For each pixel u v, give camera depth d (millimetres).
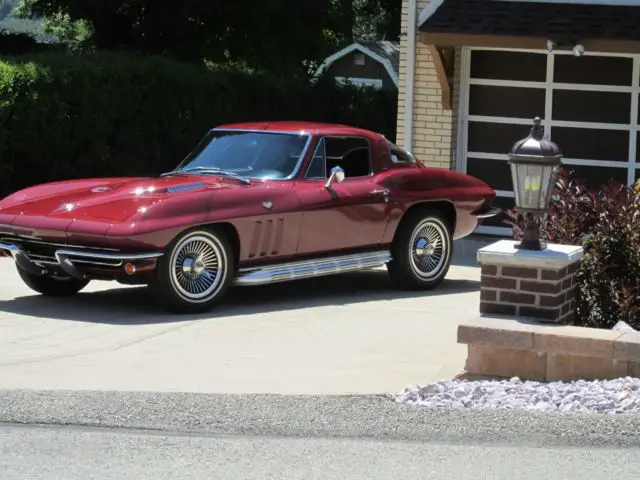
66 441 6379
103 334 9477
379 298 11586
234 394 7441
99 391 7477
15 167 16922
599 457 6211
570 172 10352
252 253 10695
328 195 11211
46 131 16984
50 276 10898
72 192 10898
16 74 16500
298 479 5789
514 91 16516
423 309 10992
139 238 9789
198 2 28031
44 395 7309
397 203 11805
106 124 17969
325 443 6414
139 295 11406
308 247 11148
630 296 9359
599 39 14836
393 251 12000
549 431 6625
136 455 6145
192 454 6176
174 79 19406
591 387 7547
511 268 8258
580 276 9570
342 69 50031
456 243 15867
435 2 15773
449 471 5945
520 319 8172
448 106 16422
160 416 6852
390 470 5949
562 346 7715
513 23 15328
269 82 22203
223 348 9031
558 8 15594
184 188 10602
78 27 39438
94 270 10094
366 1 45844
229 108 20828
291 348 9094
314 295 11664
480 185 12812
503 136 16609
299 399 7316
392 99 25750
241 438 6484
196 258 10305
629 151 16125
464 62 16609
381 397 7414
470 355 8047
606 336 7688
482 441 6469
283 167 11281
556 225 9859
